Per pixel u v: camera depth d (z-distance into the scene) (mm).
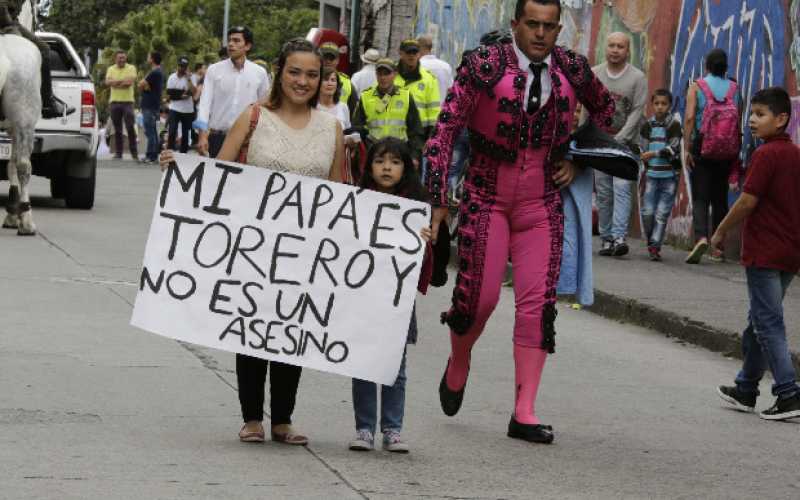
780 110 12383
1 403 11000
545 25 10633
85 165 27188
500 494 9172
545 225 10992
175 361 13062
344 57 35125
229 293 10094
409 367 13742
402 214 10188
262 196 10109
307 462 9695
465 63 10758
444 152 10609
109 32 81812
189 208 10086
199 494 8703
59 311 15523
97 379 12094
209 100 23234
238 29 23172
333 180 10359
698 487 9758
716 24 24781
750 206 12297
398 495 8969
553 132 10875
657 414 12336
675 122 23078
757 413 12711
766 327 12383
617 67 22859
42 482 8789
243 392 10164
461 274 11016
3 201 28344
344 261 10148
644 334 17234
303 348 10109
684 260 23250
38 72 22484
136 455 9594
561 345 15922
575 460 10344
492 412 11891
